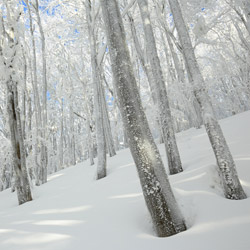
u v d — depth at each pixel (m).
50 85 21.42
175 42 12.37
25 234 2.79
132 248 1.95
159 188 2.23
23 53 11.88
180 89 9.70
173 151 4.65
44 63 13.61
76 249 2.11
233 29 19.25
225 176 2.68
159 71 5.14
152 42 5.17
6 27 8.70
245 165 3.45
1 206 7.51
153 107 9.20
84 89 15.27
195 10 10.39
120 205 3.35
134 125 2.40
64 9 15.18
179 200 2.67
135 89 2.51
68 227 2.82
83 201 4.29
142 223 2.57
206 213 2.34
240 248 1.54
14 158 7.00
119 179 5.63
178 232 2.11
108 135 13.36
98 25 12.65
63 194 5.91
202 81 3.08
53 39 17.11
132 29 12.27
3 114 15.12
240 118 8.70
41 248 2.26
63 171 13.80
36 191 7.75
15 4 10.04
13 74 7.71
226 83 21.91
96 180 7.06
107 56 17.88
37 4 13.84
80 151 30.56
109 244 2.12
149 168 2.29
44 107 13.20
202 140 7.54
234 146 4.74
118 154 12.54
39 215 3.89
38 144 11.77
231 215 2.15
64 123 26.48
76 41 16.48
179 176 3.83
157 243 1.96
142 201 3.20
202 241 1.80
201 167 3.81
